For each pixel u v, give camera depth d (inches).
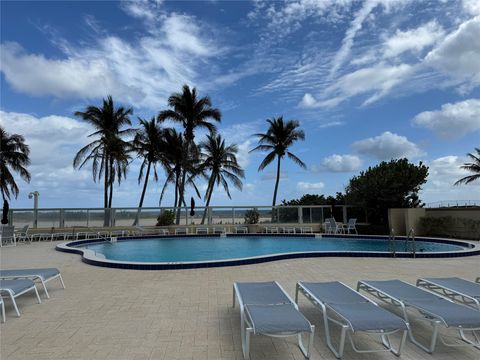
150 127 1204.5
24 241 754.8
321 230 973.8
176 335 177.2
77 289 280.5
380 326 141.9
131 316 209.0
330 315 203.5
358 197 971.3
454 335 173.2
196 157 1201.4
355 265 385.1
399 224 834.8
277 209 987.9
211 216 968.9
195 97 1202.6
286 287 282.2
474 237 684.7
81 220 890.1
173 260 563.2
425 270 352.5
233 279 314.8
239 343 166.1
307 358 148.3
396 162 976.3
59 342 169.5
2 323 198.1
